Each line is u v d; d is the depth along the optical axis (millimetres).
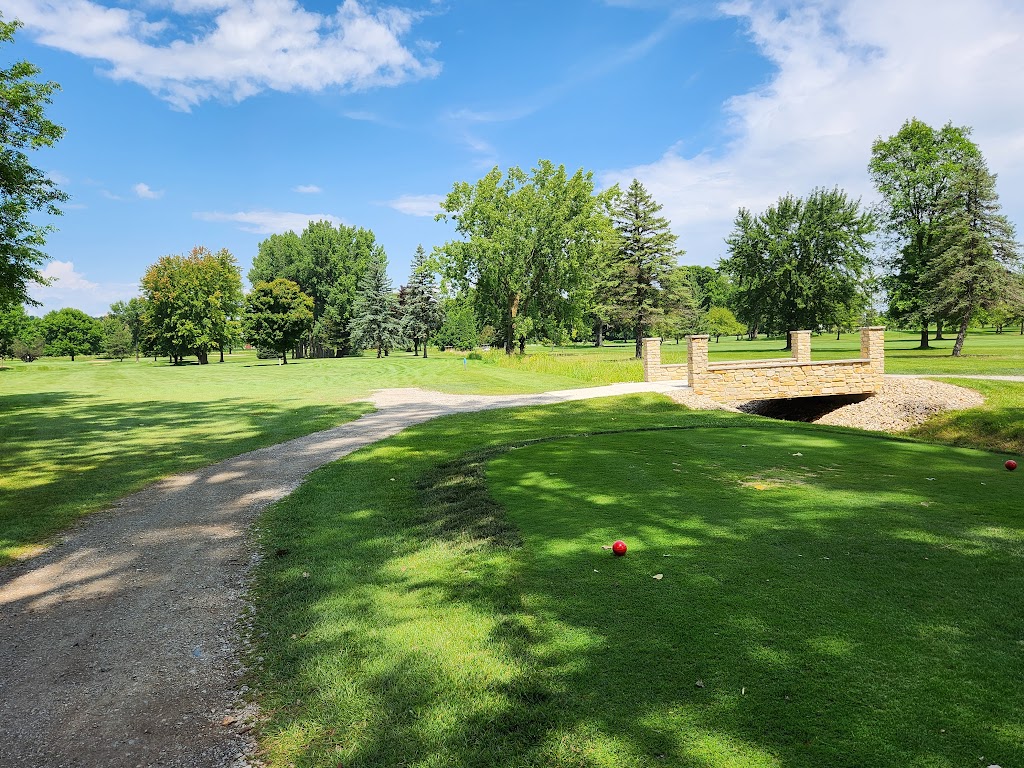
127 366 56125
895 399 19922
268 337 59062
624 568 5031
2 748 3176
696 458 9438
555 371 30984
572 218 45594
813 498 6961
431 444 11961
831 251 49375
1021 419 16797
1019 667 3418
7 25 19062
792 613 4125
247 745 3164
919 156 39594
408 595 4891
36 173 20375
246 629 4531
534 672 3602
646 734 2986
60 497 8617
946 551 5191
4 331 69938
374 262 75688
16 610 4984
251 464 10750
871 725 2947
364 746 3080
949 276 33219
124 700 3627
